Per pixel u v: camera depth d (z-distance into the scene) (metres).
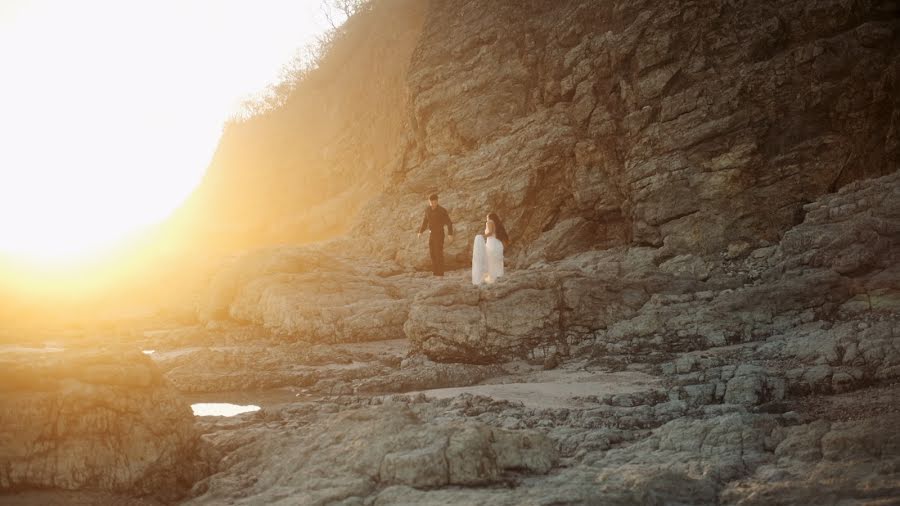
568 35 24.06
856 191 15.82
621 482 5.50
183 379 11.31
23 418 5.89
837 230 13.93
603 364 11.55
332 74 39.28
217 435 7.29
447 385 11.25
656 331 12.22
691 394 8.88
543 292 12.72
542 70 24.58
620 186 20.66
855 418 7.39
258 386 11.48
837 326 11.30
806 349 10.22
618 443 7.00
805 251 14.24
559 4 25.59
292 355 13.39
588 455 6.48
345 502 5.36
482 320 12.53
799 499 5.12
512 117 24.45
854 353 9.52
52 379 6.13
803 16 19.44
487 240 16.38
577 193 21.25
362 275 19.86
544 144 22.08
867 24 18.47
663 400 8.93
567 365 11.93
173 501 6.20
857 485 5.21
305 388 11.45
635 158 20.17
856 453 5.86
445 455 5.66
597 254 19.88
